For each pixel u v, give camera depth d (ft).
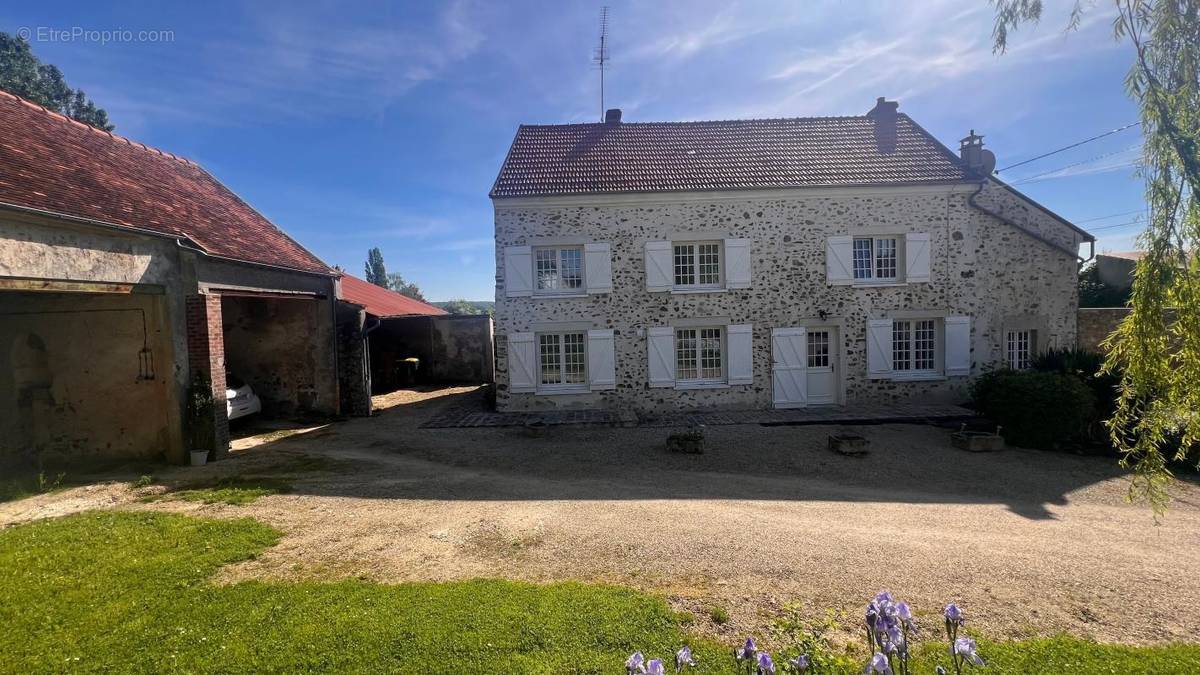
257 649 10.46
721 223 39.99
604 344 40.19
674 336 40.42
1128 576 14.15
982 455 27.40
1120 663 10.17
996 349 40.55
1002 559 15.21
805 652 9.55
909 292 40.32
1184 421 10.50
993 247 40.32
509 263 39.83
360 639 10.73
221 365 28.27
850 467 25.61
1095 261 65.16
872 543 16.35
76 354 26.71
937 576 14.10
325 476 24.34
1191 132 9.92
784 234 40.04
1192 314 9.99
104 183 26.35
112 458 26.86
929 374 40.83
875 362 40.34
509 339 40.16
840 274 40.01
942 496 21.44
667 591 13.20
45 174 22.79
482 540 16.61
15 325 26.63
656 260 39.81
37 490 22.15
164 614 11.81
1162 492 11.44
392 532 17.29
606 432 33.58
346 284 64.90
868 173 40.81
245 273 31.45
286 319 40.22
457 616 11.57
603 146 45.27
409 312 70.03
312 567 14.62
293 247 40.63
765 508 19.83
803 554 15.49
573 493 21.77
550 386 40.88
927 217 40.14
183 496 21.30
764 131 46.55
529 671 9.80
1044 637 11.23
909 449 28.60
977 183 39.58
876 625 8.16
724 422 35.70
